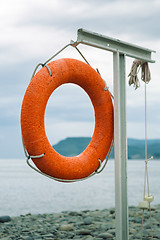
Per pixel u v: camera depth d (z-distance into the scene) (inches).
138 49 201.5
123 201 190.2
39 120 172.1
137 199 721.0
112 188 1059.9
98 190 986.7
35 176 1946.4
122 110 193.2
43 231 289.1
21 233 286.8
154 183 1205.1
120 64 195.2
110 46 187.2
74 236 272.4
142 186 1069.8
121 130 192.2
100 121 195.2
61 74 180.2
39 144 171.3
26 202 693.9
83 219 350.3
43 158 173.3
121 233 184.5
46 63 179.0
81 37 175.0
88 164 187.2
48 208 601.9
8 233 287.1
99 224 316.2
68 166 180.2
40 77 174.4
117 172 187.0
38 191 963.3
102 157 192.7
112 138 196.7
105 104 195.0
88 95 197.3
